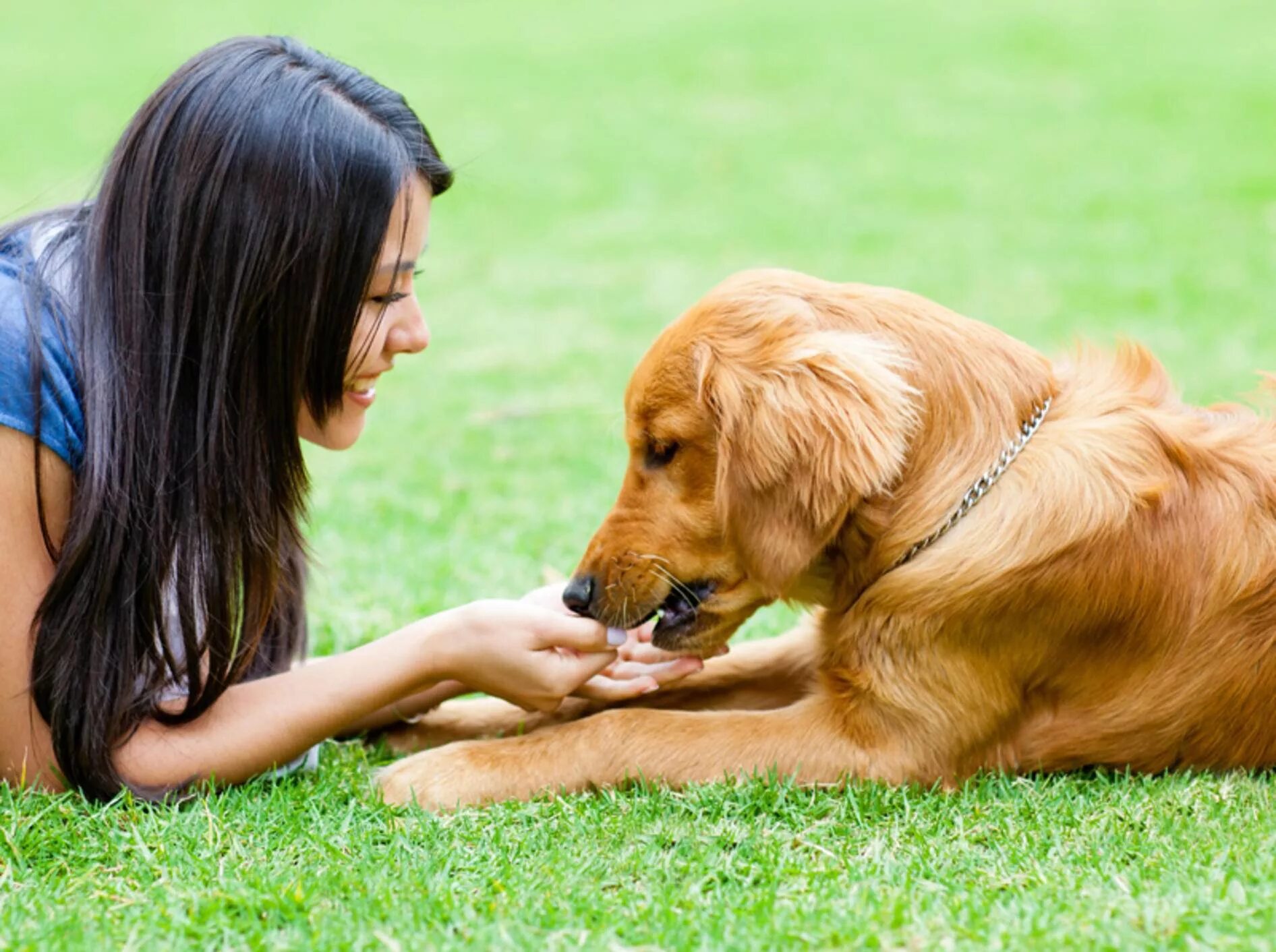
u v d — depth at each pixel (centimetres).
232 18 2403
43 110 1703
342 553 536
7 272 329
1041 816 321
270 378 325
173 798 322
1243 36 2044
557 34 2256
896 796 335
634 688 379
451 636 341
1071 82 1827
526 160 1529
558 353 877
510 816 324
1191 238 1147
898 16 2303
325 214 319
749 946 253
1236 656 354
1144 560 351
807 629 424
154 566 319
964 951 248
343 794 343
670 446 369
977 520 352
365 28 2336
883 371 345
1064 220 1232
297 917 268
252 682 342
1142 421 366
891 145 1561
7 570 315
